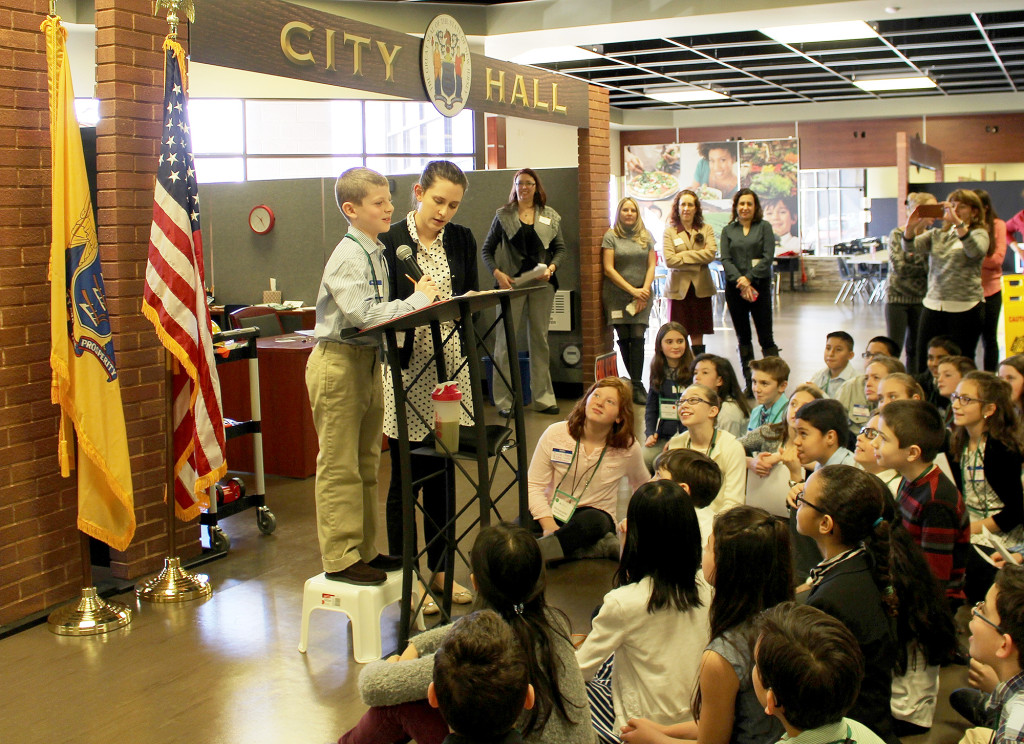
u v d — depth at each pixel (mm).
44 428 3877
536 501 4352
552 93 7684
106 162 4047
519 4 10422
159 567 4270
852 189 19781
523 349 8102
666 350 5215
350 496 3393
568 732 2113
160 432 4250
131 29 4070
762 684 1780
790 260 17734
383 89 5805
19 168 3748
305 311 8594
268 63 4945
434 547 3805
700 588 2674
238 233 9086
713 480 3254
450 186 3498
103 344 3717
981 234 6535
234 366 6168
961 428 3838
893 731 2461
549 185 8555
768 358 4641
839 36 11492
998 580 2330
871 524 2506
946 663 3211
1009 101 17688
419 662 2217
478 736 1708
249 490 5828
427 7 10234
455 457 3238
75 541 4020
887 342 5266
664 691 2564
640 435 6926
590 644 2602
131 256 4098
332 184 8711
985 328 7176
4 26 3676
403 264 3549
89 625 3660
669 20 9969
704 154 19547
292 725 2934
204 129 11797
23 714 3016
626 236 8227
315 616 3814
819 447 3650
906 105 18344
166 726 2930
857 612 2406
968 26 10906
